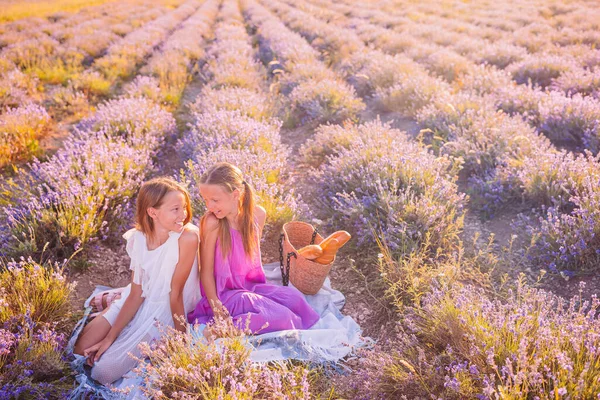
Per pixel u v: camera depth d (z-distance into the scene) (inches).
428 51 510.0
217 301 127.8
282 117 343.6
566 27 614.5
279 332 124.7
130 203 209.6
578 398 86.7
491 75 372.5
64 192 185.6
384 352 127.1
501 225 193.3
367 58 473.1
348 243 181.0
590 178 180.2
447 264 152.3
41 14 1103.6
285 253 154.1
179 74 475.8
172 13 1259.2
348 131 270.2
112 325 126.8
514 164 214.2
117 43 666.2
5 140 273.9
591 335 97.2
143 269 123.3
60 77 469.7
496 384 98.3
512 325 107.0
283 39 653.3
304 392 100.0
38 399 107.0
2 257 161.9
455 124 275.1
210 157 214.2
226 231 128.6
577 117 259.4
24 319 121.0
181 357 107.5
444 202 187.8
